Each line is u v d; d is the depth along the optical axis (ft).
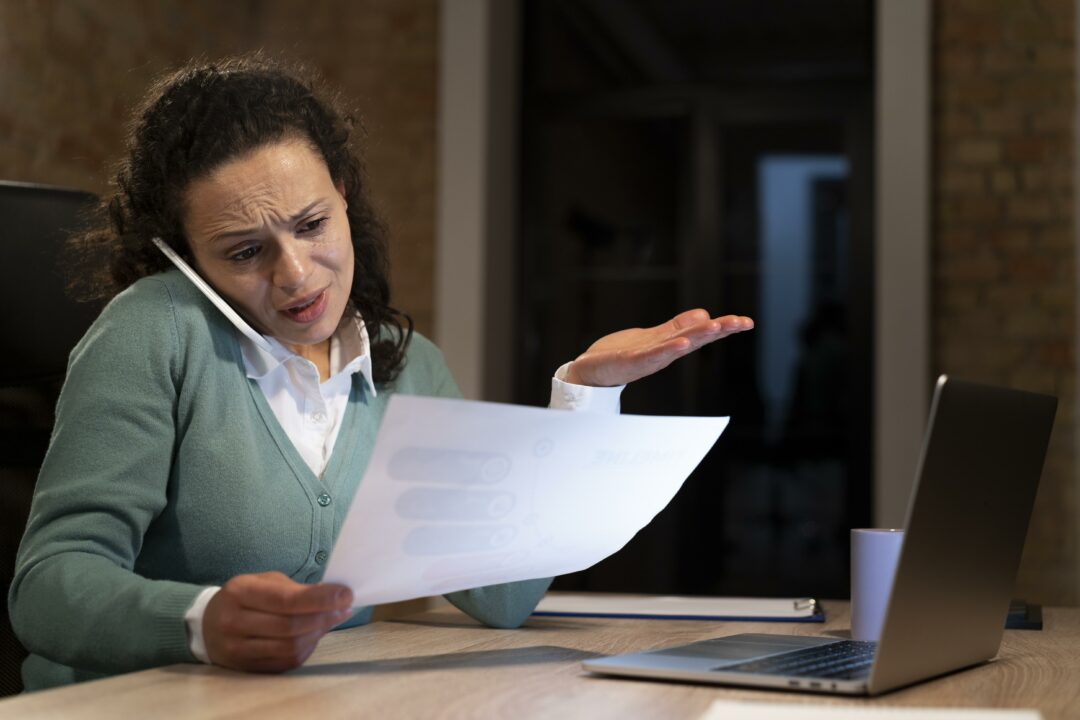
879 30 14.28
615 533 3.67
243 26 16.02
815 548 16.43
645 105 16.31
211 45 15.23
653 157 16.80
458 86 15.14
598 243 16.88
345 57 15.99
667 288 16.67
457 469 3.00
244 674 3.13
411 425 2.83
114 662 3.32
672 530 16.53
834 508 16.42
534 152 16.70
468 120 15.10
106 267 4.77
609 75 16.92
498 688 2.97
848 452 15.53
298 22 16.10
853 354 15.56
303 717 2.59
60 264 5.15
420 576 3.22
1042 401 3.54
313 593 3.05
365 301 4.71
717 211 16.11
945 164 14.46
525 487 3.20
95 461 3.81
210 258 4.06
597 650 3.70
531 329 16.70
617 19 16.96
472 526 3.17
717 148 16.11
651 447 3.47
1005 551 3.44
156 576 4.09
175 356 4.09
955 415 3.02
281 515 4.13
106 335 4.05
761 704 2.49
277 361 4.28
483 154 15.05
